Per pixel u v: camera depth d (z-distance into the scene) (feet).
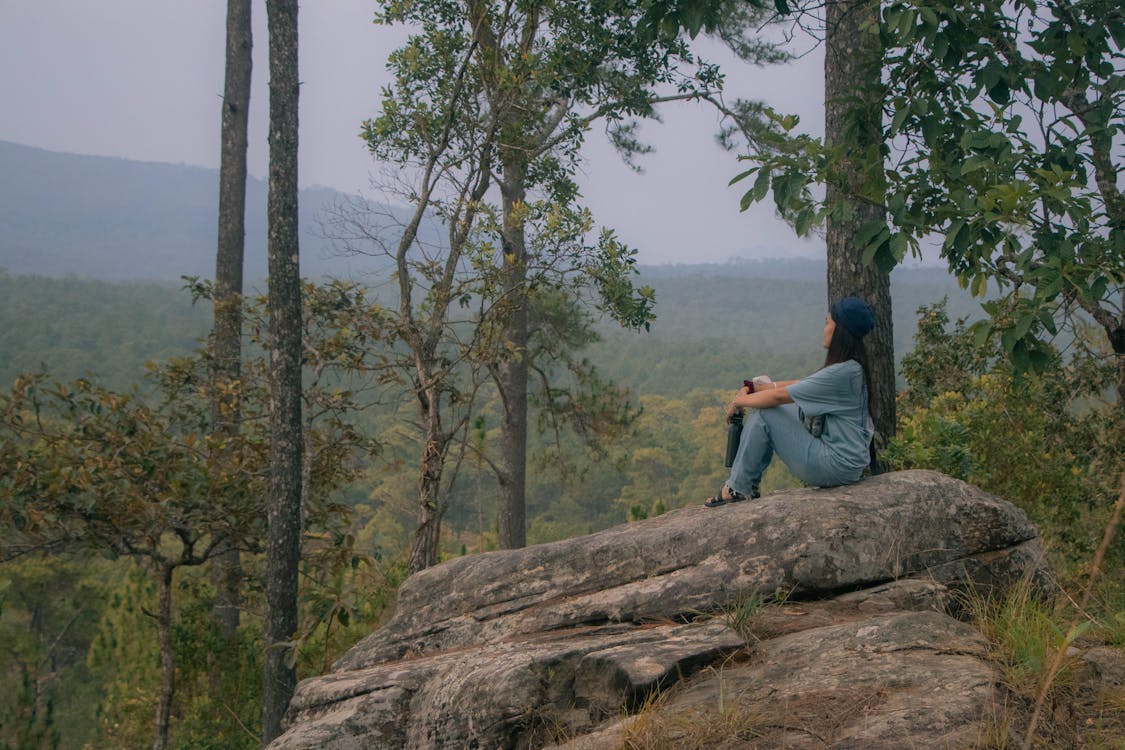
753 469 16.75
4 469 34.42
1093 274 18.16
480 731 13.04
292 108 32.30
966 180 19.60
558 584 16.71
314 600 35.81
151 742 43.80
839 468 15.62
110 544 36.99
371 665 17.58
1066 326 28.35
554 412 75.61
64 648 115.24
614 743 10.17
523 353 66.49
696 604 14.60
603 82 54.44
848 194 19.51
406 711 14.80
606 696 12.09
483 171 39.99
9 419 35.47
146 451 36.50
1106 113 21.57
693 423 411.13
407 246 37.86
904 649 11.22
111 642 48.55
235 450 38.83
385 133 41.04
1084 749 9.33
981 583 14.93
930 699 9.67
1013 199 17.11
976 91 21.26
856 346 15.80
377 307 40.27
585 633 14.79
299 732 14.60
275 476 32.24
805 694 10.27
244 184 61.98
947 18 20.62
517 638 15.66
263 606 47.70
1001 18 21.71
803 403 15.60
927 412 31.07
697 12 24.52
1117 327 28.35
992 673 10.25
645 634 13.48
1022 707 9.59
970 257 18.61
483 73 39.45
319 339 41.96
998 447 31.32
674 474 339.77
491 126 39.06
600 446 79.00
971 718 9.23
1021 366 18.39
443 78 40.83
